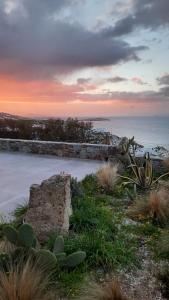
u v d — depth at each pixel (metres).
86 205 4.71
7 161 8.73
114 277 3.12
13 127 13.62
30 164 8.34
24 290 2.42
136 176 6.60
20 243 3.00
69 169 7.74
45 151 9.88
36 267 2.80
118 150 8.72
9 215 4.52
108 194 6.02
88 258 3.30
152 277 3.18
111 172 6.46
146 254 3.66
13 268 2.73
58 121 13.45
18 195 5.54
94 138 12.77
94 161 8.87
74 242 3.48
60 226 3.71
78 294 2.79
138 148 9.70
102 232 3.79
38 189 3.91
